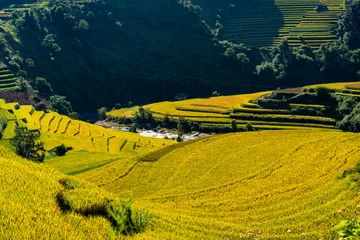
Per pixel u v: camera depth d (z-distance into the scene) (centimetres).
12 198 1753
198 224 2614
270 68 19512
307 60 18875
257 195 3894
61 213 1772
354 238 1044
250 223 2939
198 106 14450
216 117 13100
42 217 1614
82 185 2316
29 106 13425
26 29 19562
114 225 1802
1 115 10188
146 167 5706
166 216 2642
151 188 4850
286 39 19688
